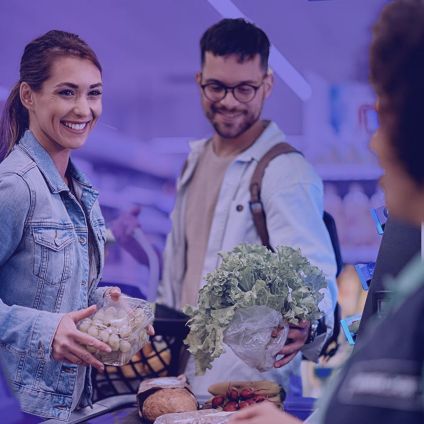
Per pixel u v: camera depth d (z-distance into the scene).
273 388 2.25
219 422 1.97
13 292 2.49
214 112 3.56
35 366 2.38
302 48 4.25
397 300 1.06
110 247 4.23
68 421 2.25
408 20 1.03
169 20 4.41
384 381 0.97
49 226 2.47
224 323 2.14
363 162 4.21
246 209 3.45
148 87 4.44
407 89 1.01
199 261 3.71
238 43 3.44
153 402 2.14
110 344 2.16
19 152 2.53
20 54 4.39
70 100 2.53
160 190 4.40
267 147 3.48
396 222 1.73
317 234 3.29
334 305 3.25
